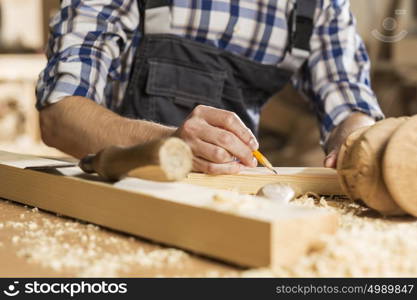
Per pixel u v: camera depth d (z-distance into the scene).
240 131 1.30
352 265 0.79
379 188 1.06
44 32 3.97
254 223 0.80
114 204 1.00
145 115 1.69
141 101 1.70
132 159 0.95
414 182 1.02
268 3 1.72
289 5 1.76
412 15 4.19
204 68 1.70
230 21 1.69
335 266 0.79
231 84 1.74
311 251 0.84
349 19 1.83
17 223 1.07
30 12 3.86
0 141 3.50
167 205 0.91
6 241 0.96
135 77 1.70
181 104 1.70
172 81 1.69
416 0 4.17
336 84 1.78
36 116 3.59
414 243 0.88
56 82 1.50
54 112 1.48
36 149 3.24
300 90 1.93
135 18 1.66
